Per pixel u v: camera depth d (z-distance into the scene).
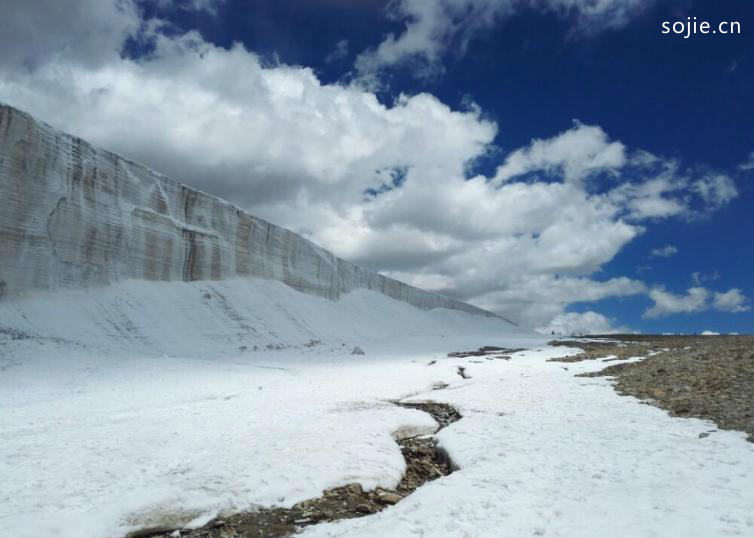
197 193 70.00
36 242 46.25
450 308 143.62
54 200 48.56
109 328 47.31
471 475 9.89
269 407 19.94
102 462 12.09
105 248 54.06
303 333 68.31
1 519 8.65
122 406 20.41
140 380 28.09
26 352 33.88
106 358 37.06
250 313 65.19
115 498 9.81
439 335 102.31
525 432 13.78
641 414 14.87
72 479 10.90
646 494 8.17
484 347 69.25
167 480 10.62
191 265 66.25
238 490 9.96
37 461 12.12
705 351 29.80
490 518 7.68
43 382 26.00
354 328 84.62
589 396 19.16
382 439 13.98
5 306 41.94
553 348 63.31
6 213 44.00
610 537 6.67
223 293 66.56
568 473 9.71
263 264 79.56
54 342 38.72
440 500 8.56
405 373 32.97
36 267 45.78
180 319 55.88
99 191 55.00
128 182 59.62
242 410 19.30
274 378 31.11
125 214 57.84
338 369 37.59
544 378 26.22
